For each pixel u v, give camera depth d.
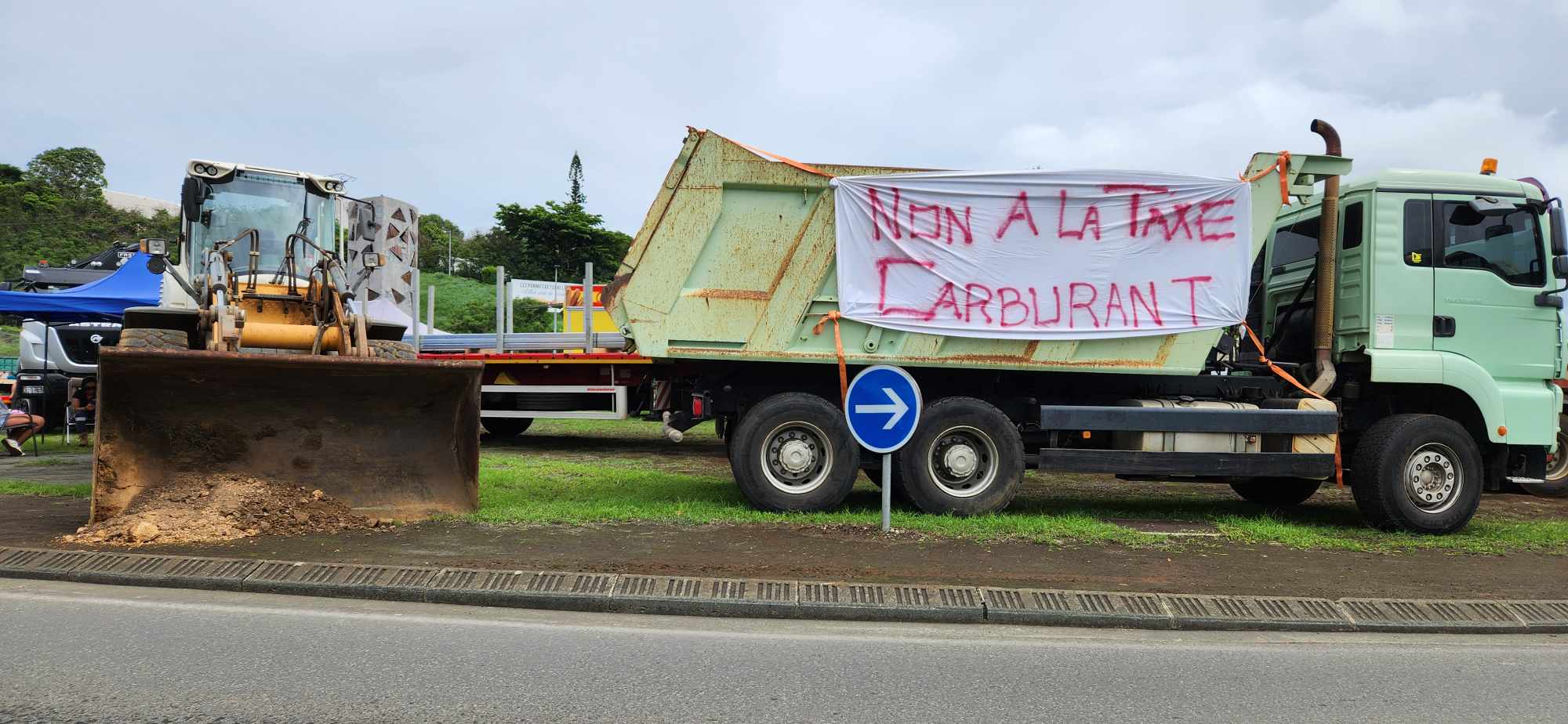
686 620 5.25
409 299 14.04
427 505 7.83
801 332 8.23
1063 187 8.20
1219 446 8.29
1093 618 5.27
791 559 6.44
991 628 5.19
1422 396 8.74
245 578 5.62
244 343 9.24
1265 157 8.31
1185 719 3.82
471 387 7.98
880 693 4.05
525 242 51.56
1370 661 4.72
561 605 5.39
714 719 3.69
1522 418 8.34
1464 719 3.89
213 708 3.68
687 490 9.70
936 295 8.16
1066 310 8.21
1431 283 8.30
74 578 5.70
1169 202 8.23
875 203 8.11
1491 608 5.60
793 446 8.23
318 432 7.71
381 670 4.21
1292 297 9.17
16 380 15.30
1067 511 9.13
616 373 13.50
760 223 8.18
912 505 8.39
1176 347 8.32
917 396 7.34
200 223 10.45
